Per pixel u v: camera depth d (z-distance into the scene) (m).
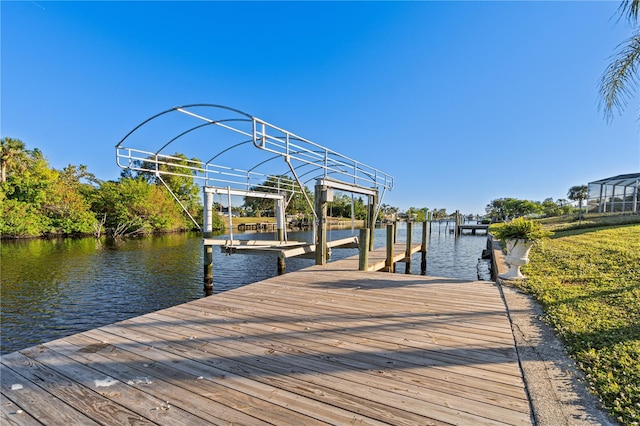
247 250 7.71
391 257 7.65
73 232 24.69
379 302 3.65
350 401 1.63
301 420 1.47
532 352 2.24
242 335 2.61
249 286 4.56
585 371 1.93
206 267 9.06
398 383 1.81
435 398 1.65
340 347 2.35
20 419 1.48
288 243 9.43
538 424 1.42
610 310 3.08
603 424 1.42
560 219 17.81
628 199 15.48
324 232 7.02
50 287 9.24
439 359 2.13
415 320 2.98
